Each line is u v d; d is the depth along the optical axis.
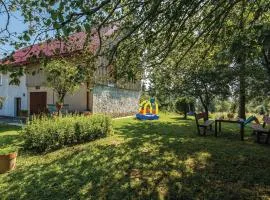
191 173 6.01
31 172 6.54
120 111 21.64
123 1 4.71
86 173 6.24
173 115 23.42
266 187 5.16
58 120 9.64
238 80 12.65
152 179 5.73
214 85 13.48
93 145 9.23
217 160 6.95
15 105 22.50
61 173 6.33
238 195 4.84
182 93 14.80
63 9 3.18
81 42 5.38
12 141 10.48
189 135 11.08
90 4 3.70
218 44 6.70
